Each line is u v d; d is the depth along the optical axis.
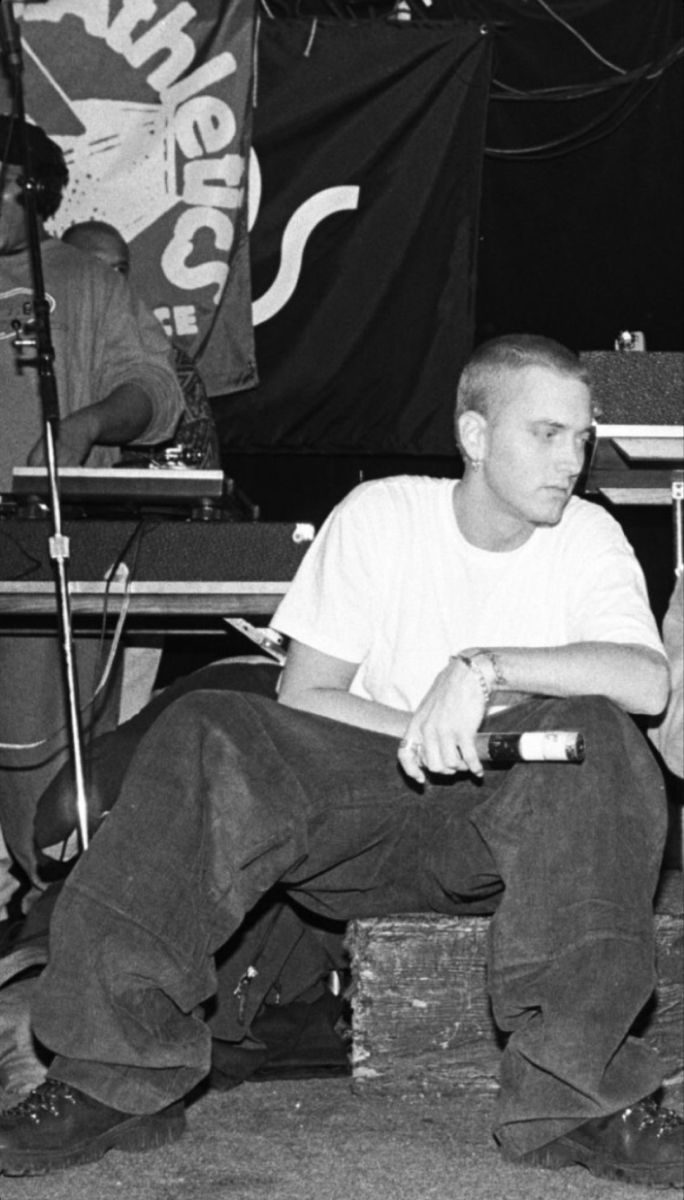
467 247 5.25
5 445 3.52
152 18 5.12
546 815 1.96
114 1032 1.99
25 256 3.57
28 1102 2.01
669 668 2.25
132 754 2.86
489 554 2.31
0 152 3.49
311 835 2.09
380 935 2.35
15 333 3.50
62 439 3.31
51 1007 1.99
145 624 3.26
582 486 3.21
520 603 2.31
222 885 2.00
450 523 2.33
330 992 2.65
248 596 2.80
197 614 2.90
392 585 2.33
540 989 1.96
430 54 5.22
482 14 5.34
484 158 5.43
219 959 2.42
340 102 5.23
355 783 2.09
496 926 1.97
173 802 2.00
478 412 2.25
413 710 2.33
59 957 2.00
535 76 5.37
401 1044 2.35
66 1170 1.99
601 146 5.39
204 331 5.18
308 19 5.23
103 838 2.01
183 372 4.21
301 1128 2.21
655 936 2.17
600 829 1.95
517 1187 1.92
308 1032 2.54
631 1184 1.94
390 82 5.23
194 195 5.15
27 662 3.33
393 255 5.25
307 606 2.33
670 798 3.03
